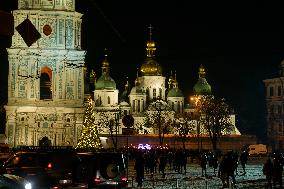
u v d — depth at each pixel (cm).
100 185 3478
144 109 18925
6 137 12825
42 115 12938
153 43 19438
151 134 16262
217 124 15725
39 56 12975
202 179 6381
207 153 10594
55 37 13088
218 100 16338
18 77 12950
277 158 5709
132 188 5166
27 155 3672
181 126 16975
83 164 3516
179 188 5222
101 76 18388
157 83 19238
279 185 5438
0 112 14838
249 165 10125
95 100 18150
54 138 12938
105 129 16988
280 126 17000
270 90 17438
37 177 3581
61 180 3559
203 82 19600
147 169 7950
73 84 13050
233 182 5162
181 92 19700
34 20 12988
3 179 2875
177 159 7700
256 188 5194
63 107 12938
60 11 13038
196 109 17300
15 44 13000
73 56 13075
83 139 11962
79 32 13300
